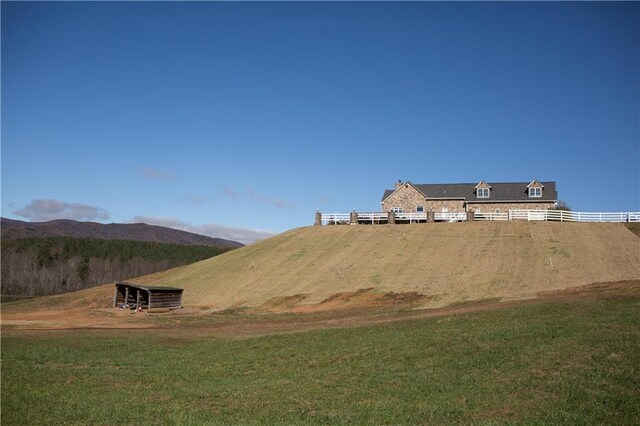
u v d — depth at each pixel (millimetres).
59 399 18891
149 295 54781
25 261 137000
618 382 16938
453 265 58562
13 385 21281
